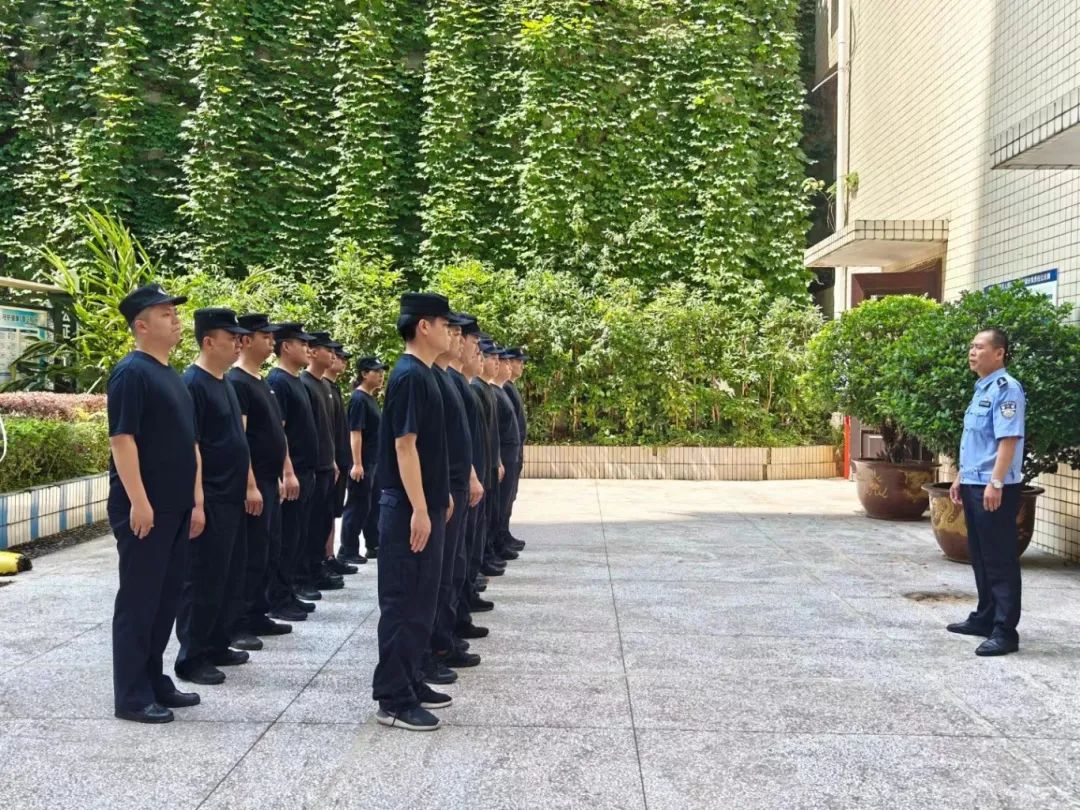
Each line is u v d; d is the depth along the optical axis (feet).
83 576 22.03
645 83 50.34
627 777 11.05
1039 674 14.94
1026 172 27.09
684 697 13.80
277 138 50.42
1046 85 25.98
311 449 19.16
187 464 13.25
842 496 37.40
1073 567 23.38
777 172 50.29
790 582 21.57
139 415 12.74
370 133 49.65
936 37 34.42
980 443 16.93
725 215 48.73
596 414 44.86
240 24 50.01
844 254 37.52
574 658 15.72
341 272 44.34
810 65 58.65
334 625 17.93
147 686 12.98
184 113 51.11
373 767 11.31
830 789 10.76
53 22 50.80
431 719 12.53
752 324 44.57
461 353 18.56
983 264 30.19
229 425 14.98
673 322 43.52
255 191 50.19
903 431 29.68
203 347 15.19
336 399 22.79
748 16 50.47
